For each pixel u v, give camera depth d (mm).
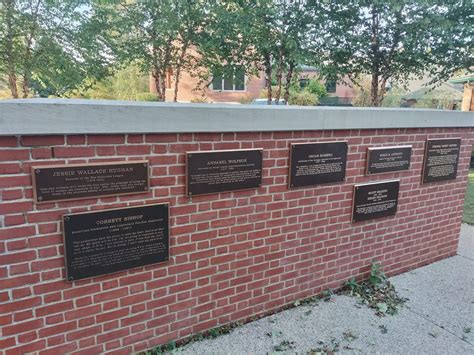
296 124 2963
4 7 8523
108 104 2148
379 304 3375
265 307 3178
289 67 10102
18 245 2041
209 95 21297
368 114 3371
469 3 8234
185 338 2789
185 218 2613
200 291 2795
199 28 10164
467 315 3242
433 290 3697
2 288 2031
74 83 9672
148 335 2607
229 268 2904
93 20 9547
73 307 2275
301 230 3246
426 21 8195
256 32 9109
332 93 30719
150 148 2375
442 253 4523
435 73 10125
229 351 2666
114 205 2307
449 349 2764
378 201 3697
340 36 9297
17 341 2121
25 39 9141
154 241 2502
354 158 3428
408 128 3752
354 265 3703
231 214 2822
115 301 2428
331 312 3238
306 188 3195
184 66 11367
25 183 2008
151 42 10305
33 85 10562
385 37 9484
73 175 2131
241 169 2785
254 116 2732
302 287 3381
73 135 2096
